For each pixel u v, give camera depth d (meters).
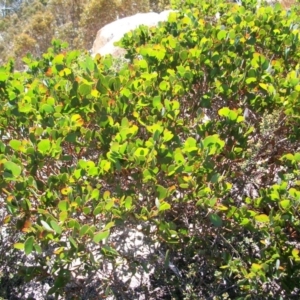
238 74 2.56
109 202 1.79
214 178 1.94
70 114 2.31
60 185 1.97
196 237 2.08
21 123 2.39
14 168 1.86
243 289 1.98
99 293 2.10
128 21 7.41
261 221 1.93
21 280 2.35
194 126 2.42
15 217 2.08
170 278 2.18
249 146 2.30
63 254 1.73
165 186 2.05
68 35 19.47
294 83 2.37
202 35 2.98
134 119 2.34
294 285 1.97
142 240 2.07
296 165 2.10
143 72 2.68
